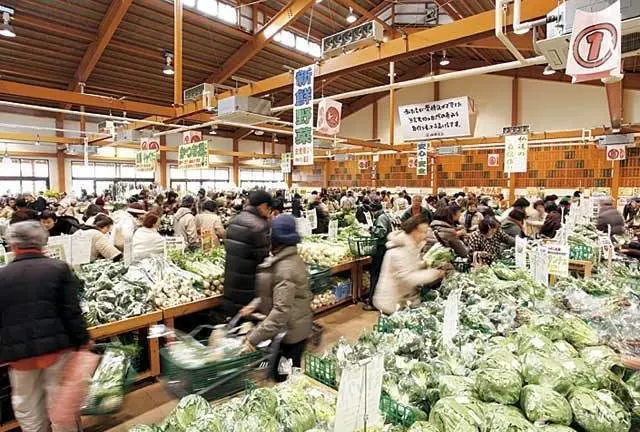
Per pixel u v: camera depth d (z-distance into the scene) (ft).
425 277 9.53
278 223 7.97
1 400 8.00
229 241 10.02
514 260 12.12
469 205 28.78
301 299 7.90
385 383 5.15
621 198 41.57
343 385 3.84
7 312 6.49
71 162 52.65
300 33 42.11
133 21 34.45
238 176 70.08
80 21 33.32
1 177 47.11
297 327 7.74
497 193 53.31
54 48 35.70
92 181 55.11
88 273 10.34
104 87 42.50
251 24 39.42
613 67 7.09
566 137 40.50
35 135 45.78
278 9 39.55
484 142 47.26
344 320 15.70
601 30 7.18
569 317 6.59
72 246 10.52
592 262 11.41
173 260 12.87
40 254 6.94
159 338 10.36
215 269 12.00
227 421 4.33
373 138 65.10
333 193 52.16
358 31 13.12
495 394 4.42
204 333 11.27
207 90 18.79
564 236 12.26
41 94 21.62
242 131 68.59
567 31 7.64
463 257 12.48
